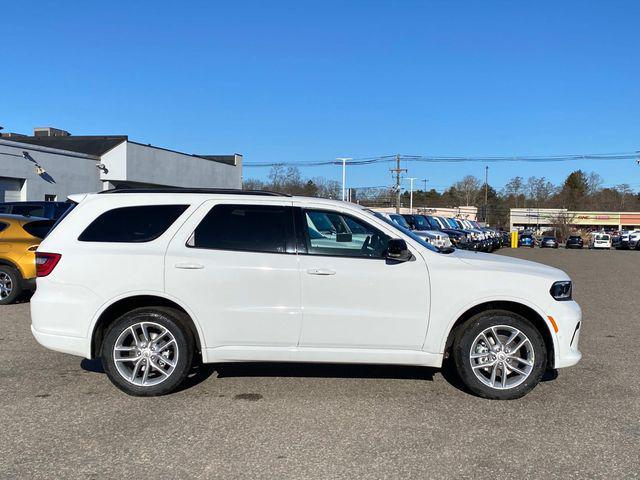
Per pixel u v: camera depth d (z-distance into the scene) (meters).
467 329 5.14
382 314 5.08
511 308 5.32
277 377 5.78
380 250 5.23
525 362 5.13
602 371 6.20
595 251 43.12
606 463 3.90
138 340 5.16
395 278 5.07
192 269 5.05
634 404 5.11
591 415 4.81
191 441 4.20
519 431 4.45
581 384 5.69
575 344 5.24
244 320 5.07
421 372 6.00
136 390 5.13
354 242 5.23
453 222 31.78
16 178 24.66
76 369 6.02
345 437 4.30
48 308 5.14
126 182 30.75
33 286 9.95
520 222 103.75
